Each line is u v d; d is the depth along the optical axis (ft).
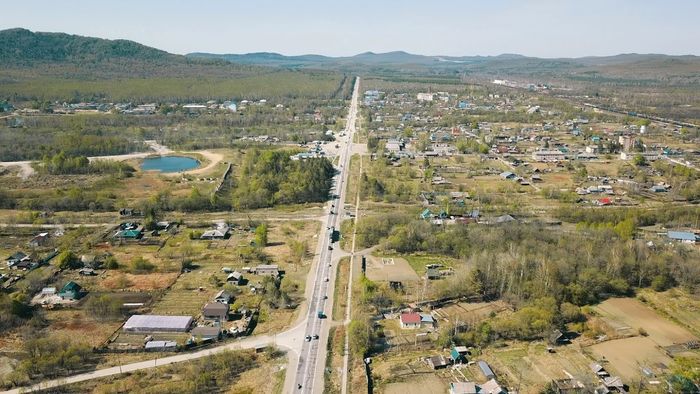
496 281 549.95
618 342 462.19
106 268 599.98
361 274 595.88
